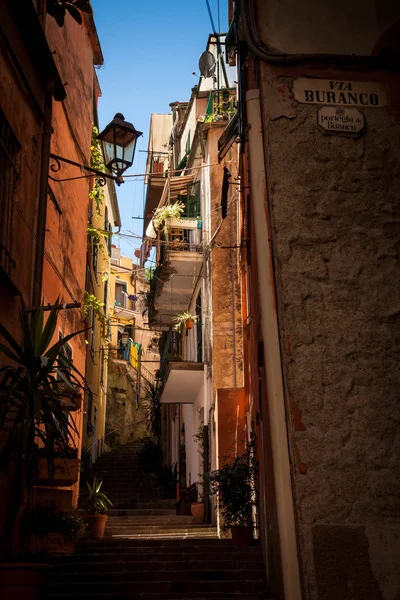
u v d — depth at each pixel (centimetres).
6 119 842
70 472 952
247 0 677
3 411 704
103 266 2998
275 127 646
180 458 2292
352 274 611
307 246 618
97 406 2933
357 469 562
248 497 1116
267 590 850
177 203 1922
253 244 951
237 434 1514
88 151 1628
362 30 673
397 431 572
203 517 1652
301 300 604
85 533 1255
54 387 773
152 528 1522
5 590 664
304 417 575
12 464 809
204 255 1825
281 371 590
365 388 582
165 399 2088
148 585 894
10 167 861
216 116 1855
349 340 595
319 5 678
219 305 1711
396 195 632
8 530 787
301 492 556
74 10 992
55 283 1276
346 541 544
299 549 545
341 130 647
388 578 536
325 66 664
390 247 618
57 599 844
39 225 948
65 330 1355
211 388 1692
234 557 1002
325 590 531
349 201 630
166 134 3031
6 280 800
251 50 664
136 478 2450
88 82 1650
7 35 854
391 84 665
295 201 629
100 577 929
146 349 4519
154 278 2159
